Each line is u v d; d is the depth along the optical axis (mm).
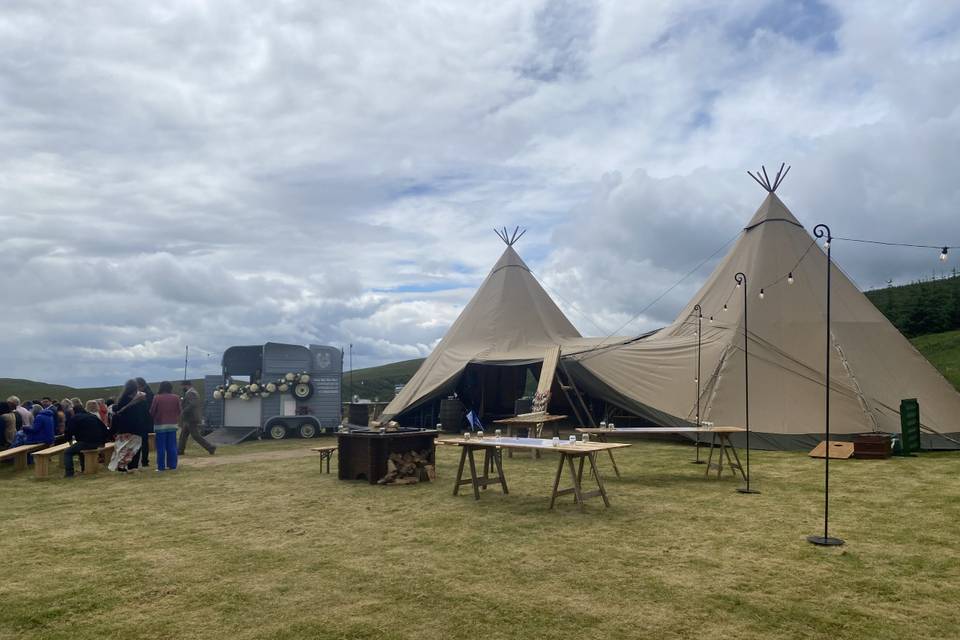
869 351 13594
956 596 4422
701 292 16219
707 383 13742
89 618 4141
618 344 16562
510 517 6910
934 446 12297
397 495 8273
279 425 16781
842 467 10258
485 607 4258
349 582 4777
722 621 4008
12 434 11711
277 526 6586
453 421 17281
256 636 3842
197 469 10883
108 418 13578
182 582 4816
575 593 4508
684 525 6473
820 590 4547
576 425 17188
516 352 18094
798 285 14289
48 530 6520
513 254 21344
